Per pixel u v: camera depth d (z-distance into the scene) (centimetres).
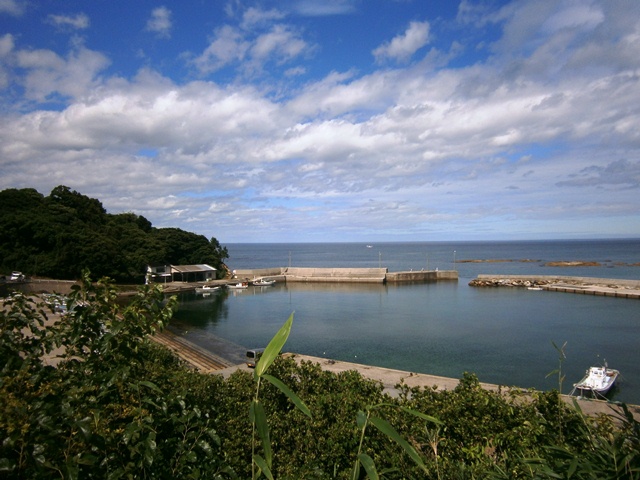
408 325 4322
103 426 353
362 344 3528
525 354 3177
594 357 3081
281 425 775
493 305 5666
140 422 359
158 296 477
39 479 284
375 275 8700
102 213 8319
